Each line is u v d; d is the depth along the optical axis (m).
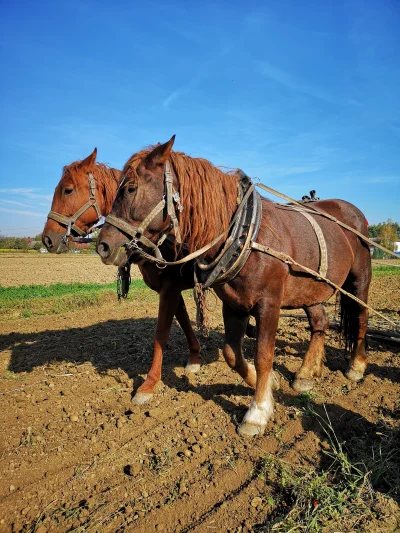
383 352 5.41
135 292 12.60
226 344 3.54
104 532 2.38
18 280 19.06
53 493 2.74
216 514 2.48
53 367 5.17
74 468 3.00
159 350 4.17
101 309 9.85
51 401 4.12
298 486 2.65
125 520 2.48
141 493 2.72
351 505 2.45
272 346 3.30
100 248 3.06
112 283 16.14
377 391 4.16
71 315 9.07
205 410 3.83
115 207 3.09
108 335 6.80
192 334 4.83
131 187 3.01
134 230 3.02
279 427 3.47
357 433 3.40
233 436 3.38
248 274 3.12
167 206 3.02
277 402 3.97
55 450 3.23
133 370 5.01
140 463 3.06
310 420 3.59
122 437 3.42
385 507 2.43
